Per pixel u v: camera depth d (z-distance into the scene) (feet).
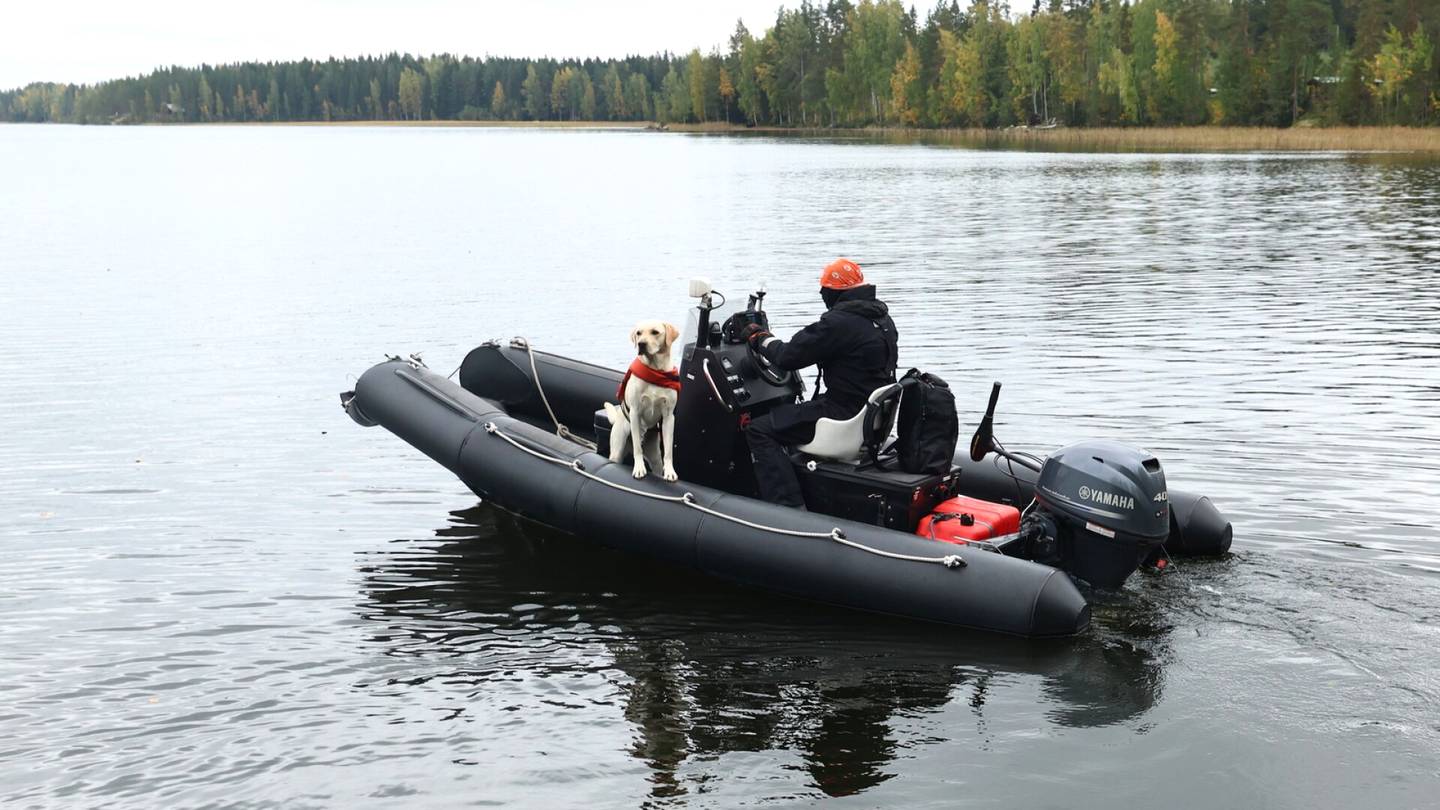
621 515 21.48
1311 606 18.80
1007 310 48.91
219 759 14.97
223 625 19.35
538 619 19.62
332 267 66.59
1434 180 122.72
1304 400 32.40
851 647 18.20
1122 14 337.31
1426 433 28.68
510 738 15.44
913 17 405.18
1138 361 38.14
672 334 21.04
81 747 15.29
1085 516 18.84
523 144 344.90
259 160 239.71
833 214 98.02
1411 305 48.47
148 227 93.15
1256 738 14.84
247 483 27.22
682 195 124.47
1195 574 20.24
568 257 70.23
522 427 23.88
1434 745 14.57
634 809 13.66
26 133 595.88
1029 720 15.64
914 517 19.97
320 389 36.47
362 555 22.72
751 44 465.47
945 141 291.17
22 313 50.83
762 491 20.95
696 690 16.81
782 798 13.84
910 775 14.30
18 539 23.39
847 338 19.89
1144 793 13.75
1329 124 261.03
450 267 66.23
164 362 40.42
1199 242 73.46
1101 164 169.07
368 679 17.33
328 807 13.79
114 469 28.19
